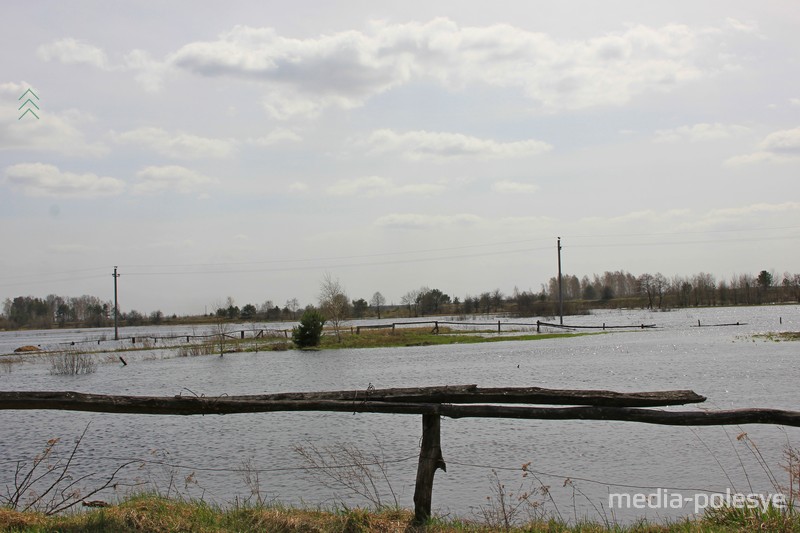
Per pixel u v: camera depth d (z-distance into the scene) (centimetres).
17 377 3897
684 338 5569
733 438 1489
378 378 3170
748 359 3528
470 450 1477
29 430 1900
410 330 7331
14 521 707
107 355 5447
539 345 5206
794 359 3438
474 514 973
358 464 1015
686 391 691
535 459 1377
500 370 3397
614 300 17700
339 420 1897
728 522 712
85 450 1608
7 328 17575
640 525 752
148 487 1205
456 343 5678
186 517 712
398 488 1165
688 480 1180
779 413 665
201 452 1537
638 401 680
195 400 727
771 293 17150
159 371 3975
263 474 1289
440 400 721
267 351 5481
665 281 17388
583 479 1205
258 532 676
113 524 683
